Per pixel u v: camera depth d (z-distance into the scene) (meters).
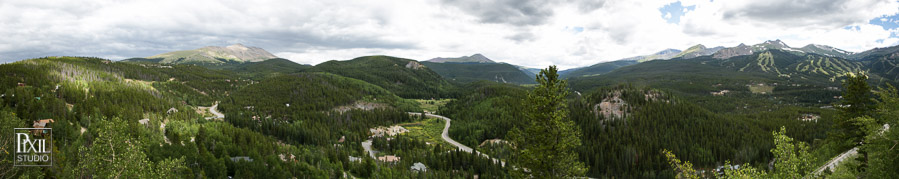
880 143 39.72
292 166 147.50
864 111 73.50
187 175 108.62
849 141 75.25
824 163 80.19
